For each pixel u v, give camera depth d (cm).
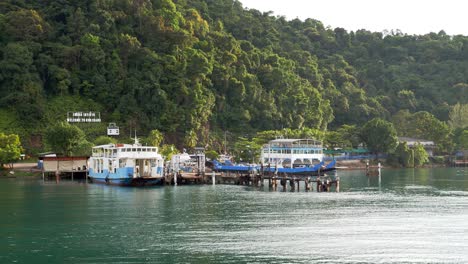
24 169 19888
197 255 8012
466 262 7688
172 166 17862
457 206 12081
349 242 8694
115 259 7838
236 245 8531
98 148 17250
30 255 8038
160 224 10019
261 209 11612
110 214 10994
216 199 13125
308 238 8950
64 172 18375
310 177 16125
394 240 8825
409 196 13875
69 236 9106
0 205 12162
